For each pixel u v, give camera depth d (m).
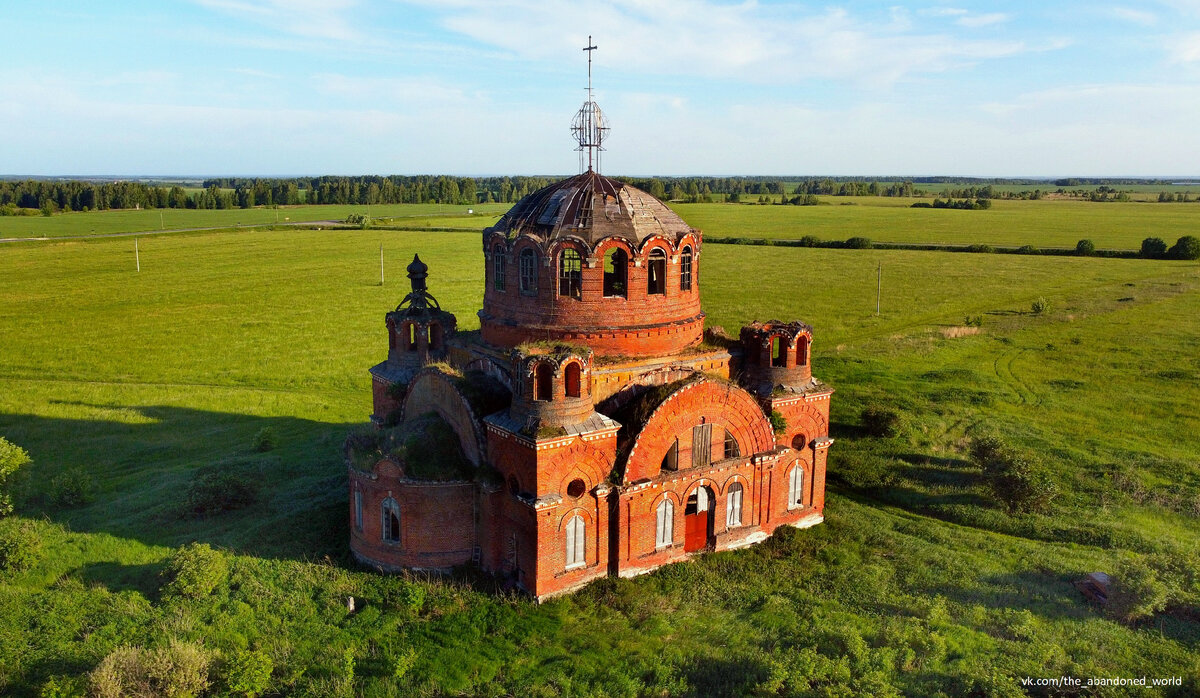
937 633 27.08
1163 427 54.56
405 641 27.86
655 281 35.31
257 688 24.53
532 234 33.56
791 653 26.11
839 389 64.69
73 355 78.75
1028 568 33.78
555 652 27.19
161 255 156.62
